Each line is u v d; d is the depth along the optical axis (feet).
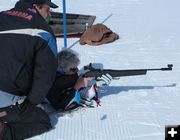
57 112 14.49
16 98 12.22
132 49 22.41
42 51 11.85
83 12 31.91
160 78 18.03
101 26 23.58
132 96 16.03
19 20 11.87
